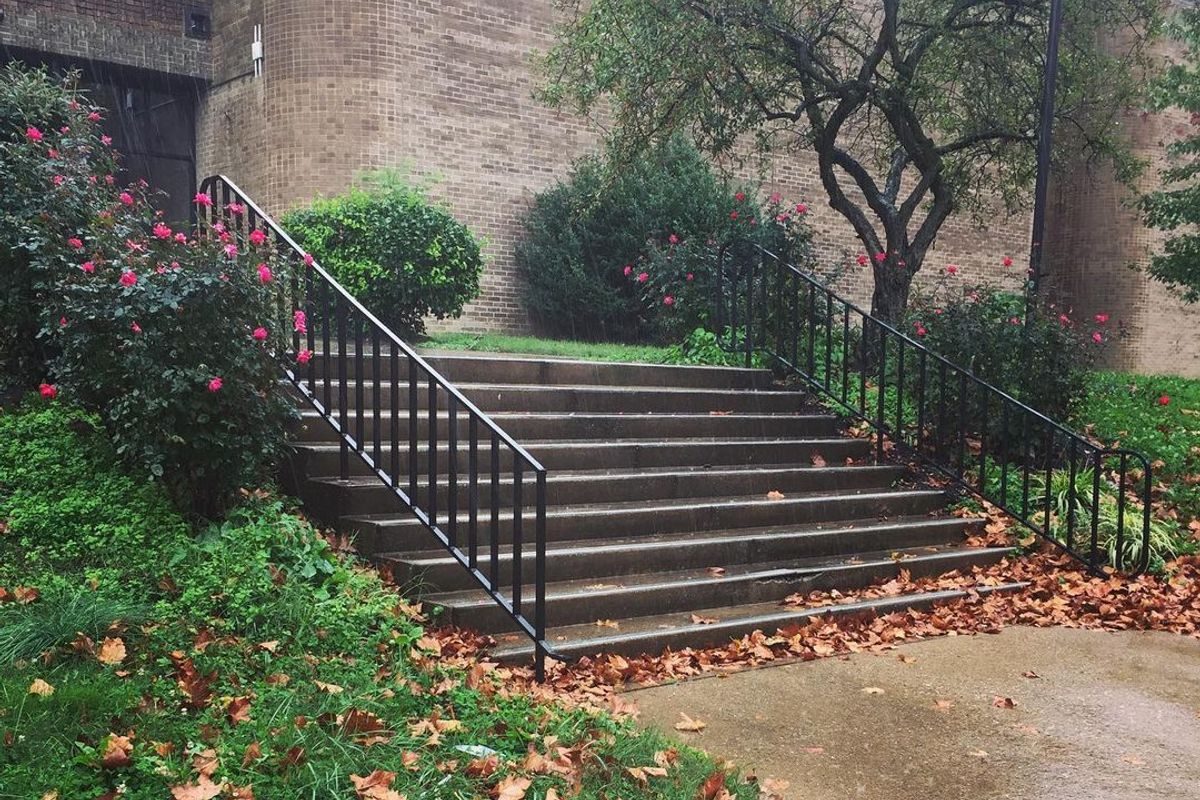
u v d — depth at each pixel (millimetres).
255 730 3270
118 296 4809
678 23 9359
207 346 4922
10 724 3076
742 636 5238
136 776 2908
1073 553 6910
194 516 5102
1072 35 11188
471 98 14320
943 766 3771
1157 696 4637
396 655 4172
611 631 5012
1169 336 19234
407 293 9820
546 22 14969
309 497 5637
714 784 3312
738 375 8688
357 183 13469
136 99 15719
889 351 9406
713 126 9953
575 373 7672
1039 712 4387
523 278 14656
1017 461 8430
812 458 7852
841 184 17234
